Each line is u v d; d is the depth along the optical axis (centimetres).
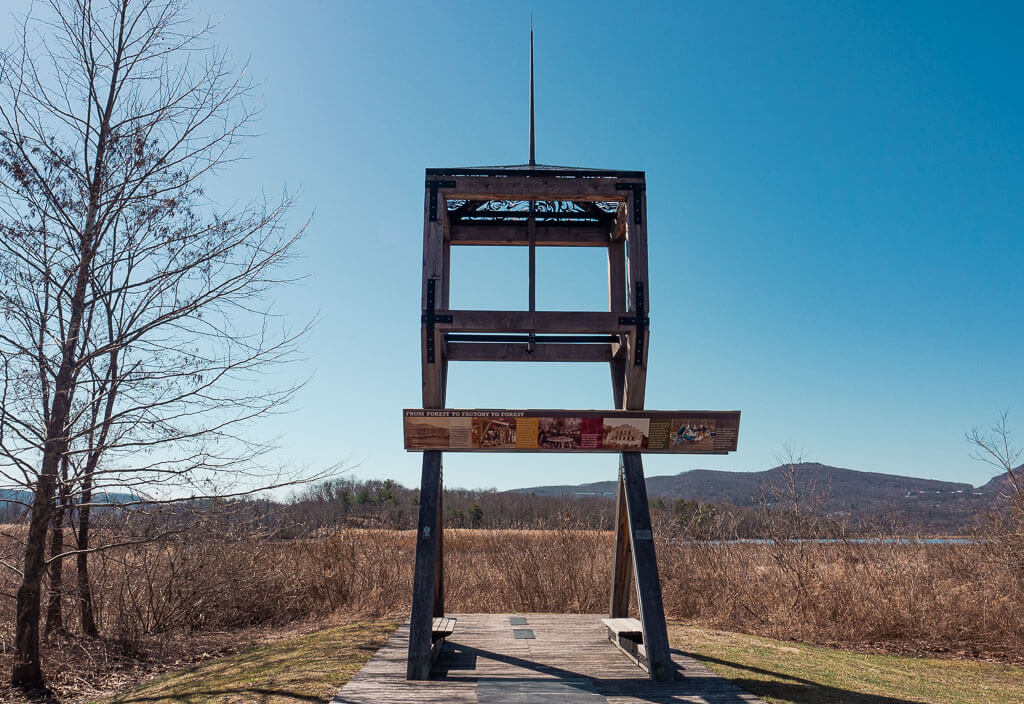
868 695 626
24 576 816
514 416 729
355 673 659
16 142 852
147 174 908
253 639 1048
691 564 1300
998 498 1291
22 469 776
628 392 754
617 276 884
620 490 837
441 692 584
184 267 892
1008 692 706
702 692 601
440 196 748
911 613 1034
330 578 1308
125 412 830
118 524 1029
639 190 758
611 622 774
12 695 771
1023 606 1058
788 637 1002
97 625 1081
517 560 1313
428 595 658
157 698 670
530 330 734
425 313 729
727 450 742
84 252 873
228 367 884
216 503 988
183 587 1155
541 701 555
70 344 844
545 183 750
